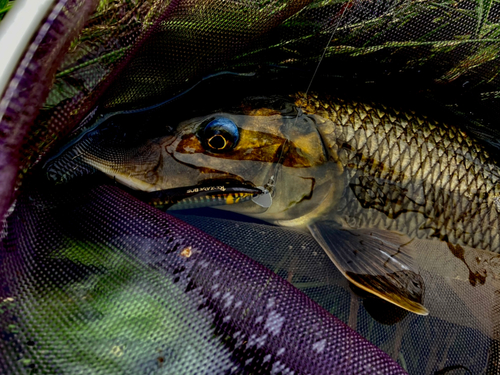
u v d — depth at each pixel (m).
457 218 0.22
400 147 0.21
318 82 0.21
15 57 0.13
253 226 0.21
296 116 0.21
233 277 0.15
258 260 0.20
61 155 0.17
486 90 0.21
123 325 0.14
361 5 0.18
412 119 0.21
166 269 0.15
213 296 0.14
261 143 0.20
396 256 0.21
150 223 0.15
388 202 0.21
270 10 0.18
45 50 0.13
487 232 0.22
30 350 0.13
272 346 0.14
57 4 0.13
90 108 0.17
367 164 0.21
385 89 0.21
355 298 0.20
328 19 0.19
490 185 0.22
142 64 0.18
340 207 0.22
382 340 0.19
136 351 0.14
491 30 0.19
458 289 0.21
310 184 0.21
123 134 0.19
